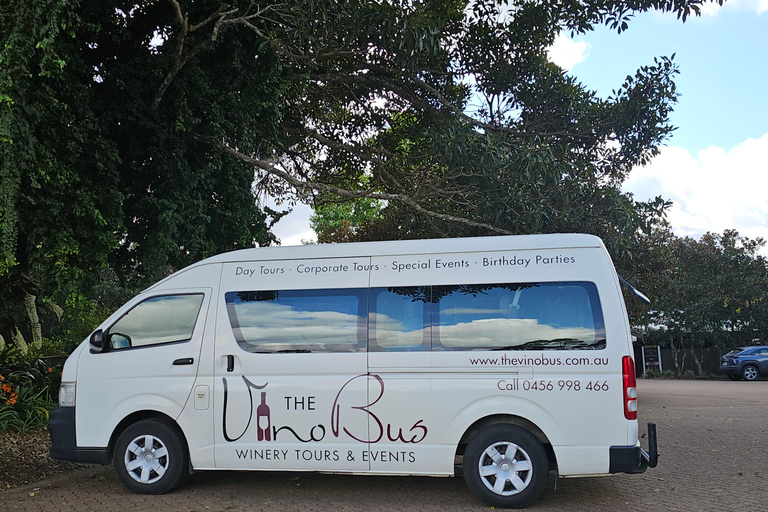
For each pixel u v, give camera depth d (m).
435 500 6.07
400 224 18.75
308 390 6.13
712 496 6.20
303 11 11.34
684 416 12.94
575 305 5.86
